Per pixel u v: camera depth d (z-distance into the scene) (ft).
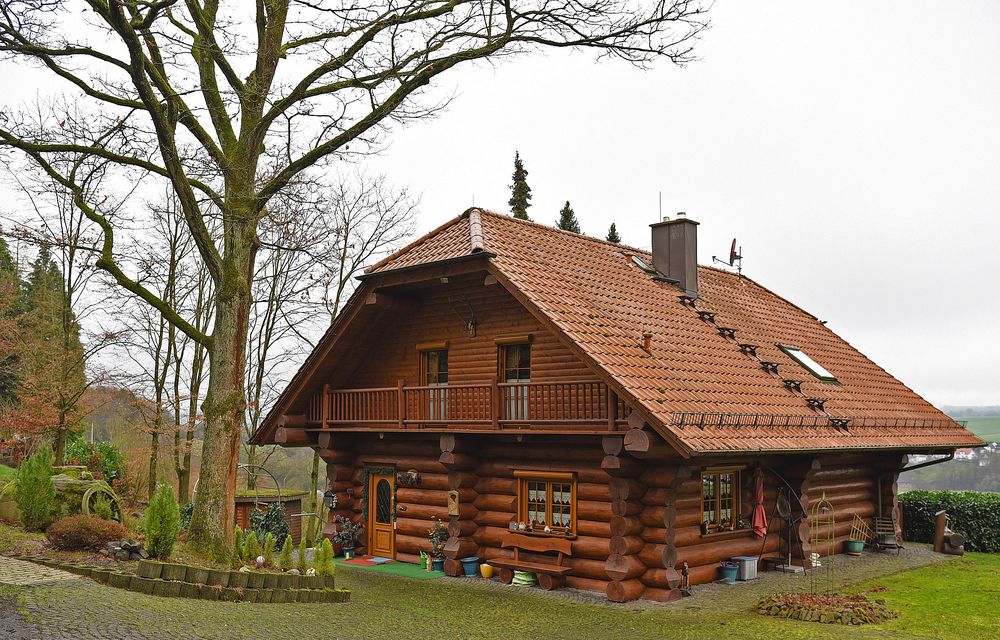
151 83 45.57
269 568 46.14
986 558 65.00
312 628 34.30
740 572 52.01
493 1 44.60
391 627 36.83
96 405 81.76
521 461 53.06
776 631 38.88
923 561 62.13
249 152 48.37
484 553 54.54
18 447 88.84
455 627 38.22
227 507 47.01
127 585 36.29
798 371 64.39
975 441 73.05
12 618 28.91
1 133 44.29
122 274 47.06
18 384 93.45
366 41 46.09
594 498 48.93
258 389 85.15
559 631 38.37
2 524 47.65
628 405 42.70
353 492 63.16
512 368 53.88
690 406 45.27
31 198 74.23
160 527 42.09
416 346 59.06
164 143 42.91
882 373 79.30
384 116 46.85
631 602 45.39
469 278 53.88
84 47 42.24
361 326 58.95
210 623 32.27
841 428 57.57
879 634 38.70
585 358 44.65
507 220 60.29
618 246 69.77
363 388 60.29
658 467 46.03
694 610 43.39
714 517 52.13
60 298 82.74
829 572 54.70
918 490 75.66
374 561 59.21
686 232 67.92
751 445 45.27
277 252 82.53
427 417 55.98
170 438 81.61
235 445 47.85
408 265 53.11
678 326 58.18
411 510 58.95
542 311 46.50
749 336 66.13
